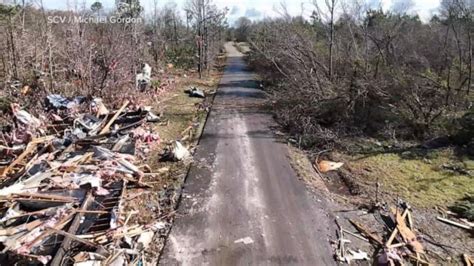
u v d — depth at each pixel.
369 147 12.95
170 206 8.68
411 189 9.91
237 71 34.00
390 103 14.63
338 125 14.49
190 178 10.15
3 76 16.08
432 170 11.14
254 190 9.59
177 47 35.28
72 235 6.59
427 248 7.49
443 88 14.55
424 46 19.53
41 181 8.54
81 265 6.13
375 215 8.61
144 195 9.12
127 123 13.83
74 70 17.14
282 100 17.84
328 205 8.99
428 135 13.64
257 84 26.25
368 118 14.92
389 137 13.77
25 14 19.20
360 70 15.74
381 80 14.79
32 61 16.94
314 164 11.70
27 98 14.45
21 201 7.55
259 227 7.91
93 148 10.72
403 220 8.36
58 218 7.18
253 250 7.13
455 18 18.39
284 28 21.58
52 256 6.18
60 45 18.89
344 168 11.34
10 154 10.66
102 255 6.44
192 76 29.34
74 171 9.27
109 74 17.09
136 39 21.53
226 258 6.88
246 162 11.43
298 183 10.09
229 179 10.17
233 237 7.52
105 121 13.62
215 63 40.44
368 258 7.11
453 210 8.88
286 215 8.44
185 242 7.32
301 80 17.11
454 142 13.09
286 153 12.34
